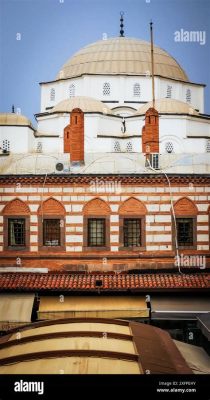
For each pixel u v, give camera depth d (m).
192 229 31.62
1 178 31.38
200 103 50.72
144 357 18.17
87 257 31.58
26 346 19.11
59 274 31.00
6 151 41.16
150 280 30.06
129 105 50.12
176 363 18.30
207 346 24.61
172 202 31.47
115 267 31.53
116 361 17.73
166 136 46.38
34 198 31.48
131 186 31.50
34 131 46.12
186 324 28.33
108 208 31.56
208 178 31.42
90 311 28.42
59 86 51.00
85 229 31.56
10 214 31.52
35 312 28.69
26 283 29.84
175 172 32.03
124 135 47.47
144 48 51.72
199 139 46.38
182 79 51.09
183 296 29.75
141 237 31.58
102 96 50.31
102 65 50.66
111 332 20.16
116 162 32.78
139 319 28.66
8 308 28.16
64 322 22.05
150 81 50.22
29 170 32.34
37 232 31.55
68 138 36.38
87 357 17.91
